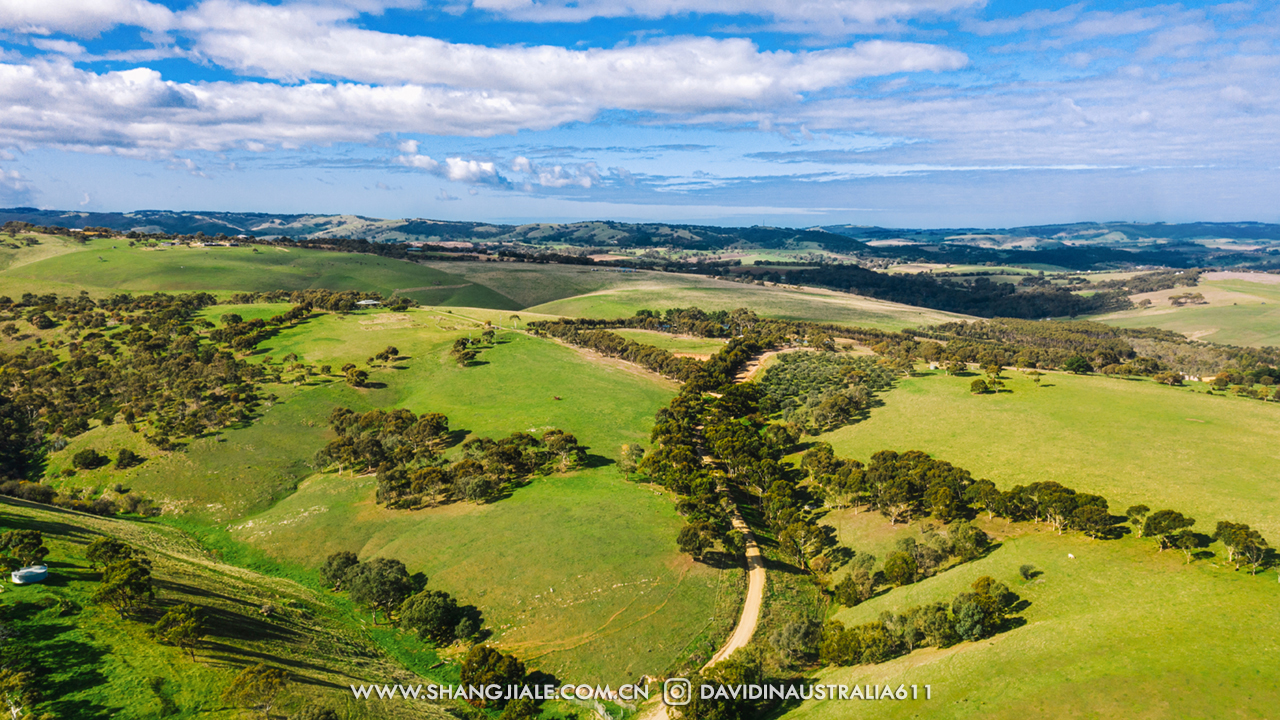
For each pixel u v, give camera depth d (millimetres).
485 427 128500
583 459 112000
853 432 124062
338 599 77062
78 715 44406
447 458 112375
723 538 81438
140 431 120562
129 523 91938
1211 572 65000
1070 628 56938
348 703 52375
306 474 112875
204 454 114500
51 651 49938
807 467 108875
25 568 58938
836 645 61875
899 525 87375
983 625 60438
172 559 76062
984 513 86062
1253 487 84688
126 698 46500
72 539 73125
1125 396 128875
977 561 74625
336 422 128250
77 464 111000
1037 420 117000
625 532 85500
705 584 76250
